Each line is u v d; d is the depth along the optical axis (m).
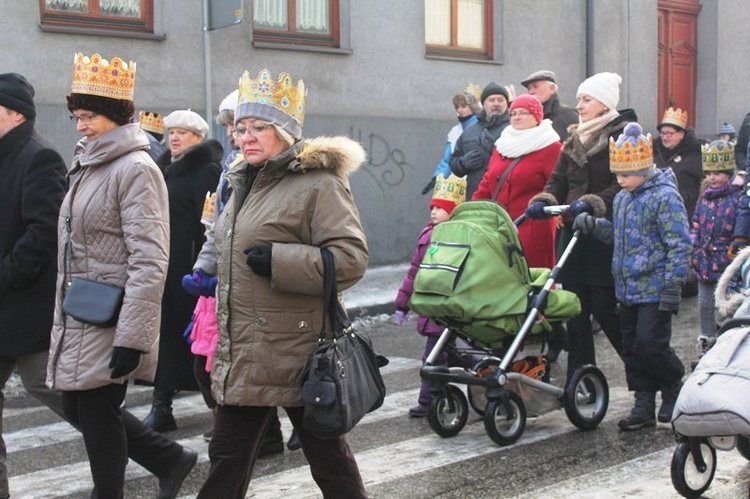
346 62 14.01
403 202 14.61
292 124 4.12
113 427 4.70
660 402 7.46
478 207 6.57
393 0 14.45
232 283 4.06
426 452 6.35
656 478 5.71
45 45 11.52
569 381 6.71
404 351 9.82
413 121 14.67
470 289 6.30
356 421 3.98
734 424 4.41
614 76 7.55
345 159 4.10
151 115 9.38
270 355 4.01
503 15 15.84
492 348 6.66
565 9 16.72
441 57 15.00
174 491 5.20
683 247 6.36
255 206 4.09
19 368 5.36
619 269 6.62
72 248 4.70
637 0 17.78
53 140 11.59
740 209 8.42
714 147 8.48
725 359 4.65
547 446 6.42
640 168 6.47
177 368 6.79
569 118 10.05
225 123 6.37
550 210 6.92
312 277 3.93
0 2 11.22
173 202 6.82
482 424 7.02
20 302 5.21
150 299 4.55
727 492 5.43
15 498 5.68
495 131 10.34
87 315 4.54
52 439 6.96
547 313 6.52
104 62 4.68
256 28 13.38
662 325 6.52
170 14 12.43
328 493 4.20
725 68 19.80
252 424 4.17
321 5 13.94
